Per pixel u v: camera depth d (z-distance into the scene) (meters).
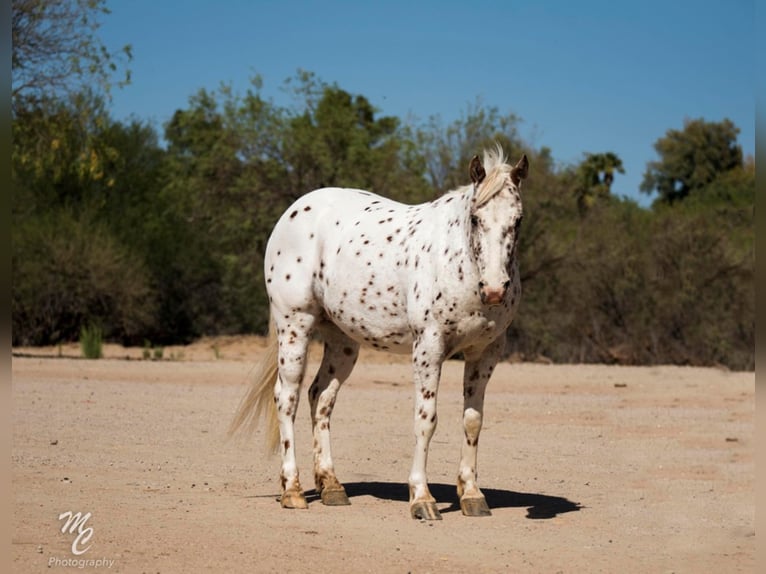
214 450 11.93
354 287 8.61
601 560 6.76
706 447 12.83
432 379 8.12
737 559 6.84
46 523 7.49
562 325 30.83
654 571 6.49
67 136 27.83
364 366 26.06
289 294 9.14
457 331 8.00
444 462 11.38
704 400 18.61
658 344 29.98
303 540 7.18
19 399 16.64
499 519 8.16
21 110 26.27
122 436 12.80
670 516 8.38
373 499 9.06
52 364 24.59
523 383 21.70
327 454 9.12
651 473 10.79
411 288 8.18
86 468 10.21
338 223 8.99
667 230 30.73
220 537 7.18
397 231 8.50
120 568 6.23
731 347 28.95
